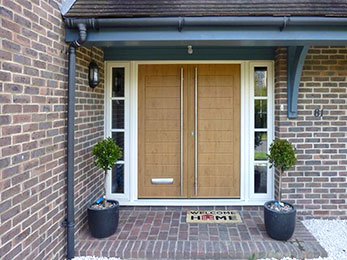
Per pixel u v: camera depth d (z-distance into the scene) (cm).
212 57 392
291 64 362
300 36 274
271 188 399
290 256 281
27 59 218
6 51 193
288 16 264
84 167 333
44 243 242
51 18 254
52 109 257
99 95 387
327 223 355
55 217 263
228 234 320
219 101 406
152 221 359
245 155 402
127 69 404
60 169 273
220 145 408
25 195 215
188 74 407
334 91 367
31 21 223
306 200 370
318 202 369
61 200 275
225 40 277
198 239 308
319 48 365
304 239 306
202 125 408
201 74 406
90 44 287
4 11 191
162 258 285
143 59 395
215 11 276
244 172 402
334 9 281
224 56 391
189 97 408
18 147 207
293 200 371
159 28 277
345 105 366
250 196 402
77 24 272
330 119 367
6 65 193
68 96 280
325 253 280
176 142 410
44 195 243
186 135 409
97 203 330
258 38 275
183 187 411
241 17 266
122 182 412
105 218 309
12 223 199
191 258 284
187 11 276
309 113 368
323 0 304
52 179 258
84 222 332
